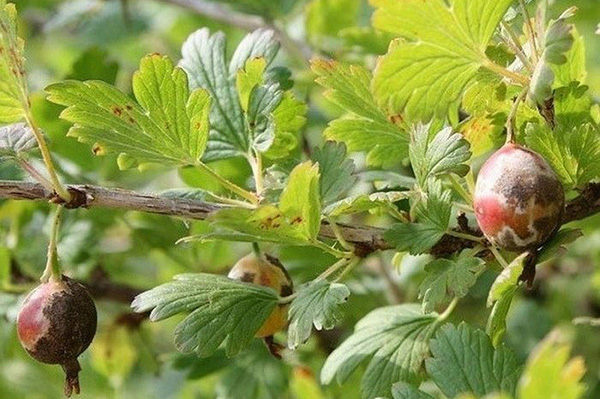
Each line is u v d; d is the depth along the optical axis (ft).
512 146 1.51
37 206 2.06
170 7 2.61
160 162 1.62
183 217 1.57
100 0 2.43
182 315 2.24
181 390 2.23
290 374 2.02
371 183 1.83
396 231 1.58
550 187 1.49
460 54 1.53
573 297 2.27
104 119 1.61
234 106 1.72
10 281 2.02
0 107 1.56
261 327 1.60
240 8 2.19
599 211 1.60
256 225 1.53
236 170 1.82
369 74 1.67
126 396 2.33
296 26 2.34
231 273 1.65
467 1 1.51
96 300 2.08
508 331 2.19
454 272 1.56
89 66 2.10
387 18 1.51
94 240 2.06
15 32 1.57
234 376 2.02
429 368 1.57
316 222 1.55
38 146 1.59
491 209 1.50
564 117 1.62
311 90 2.13
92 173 2.07
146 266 2.32
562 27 1.52
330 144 1.63
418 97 1.53
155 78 1.61
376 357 1.66
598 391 2.12
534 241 1.50
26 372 2.29
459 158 1.57
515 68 1.58
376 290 2.06
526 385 1.34
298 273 1.96
